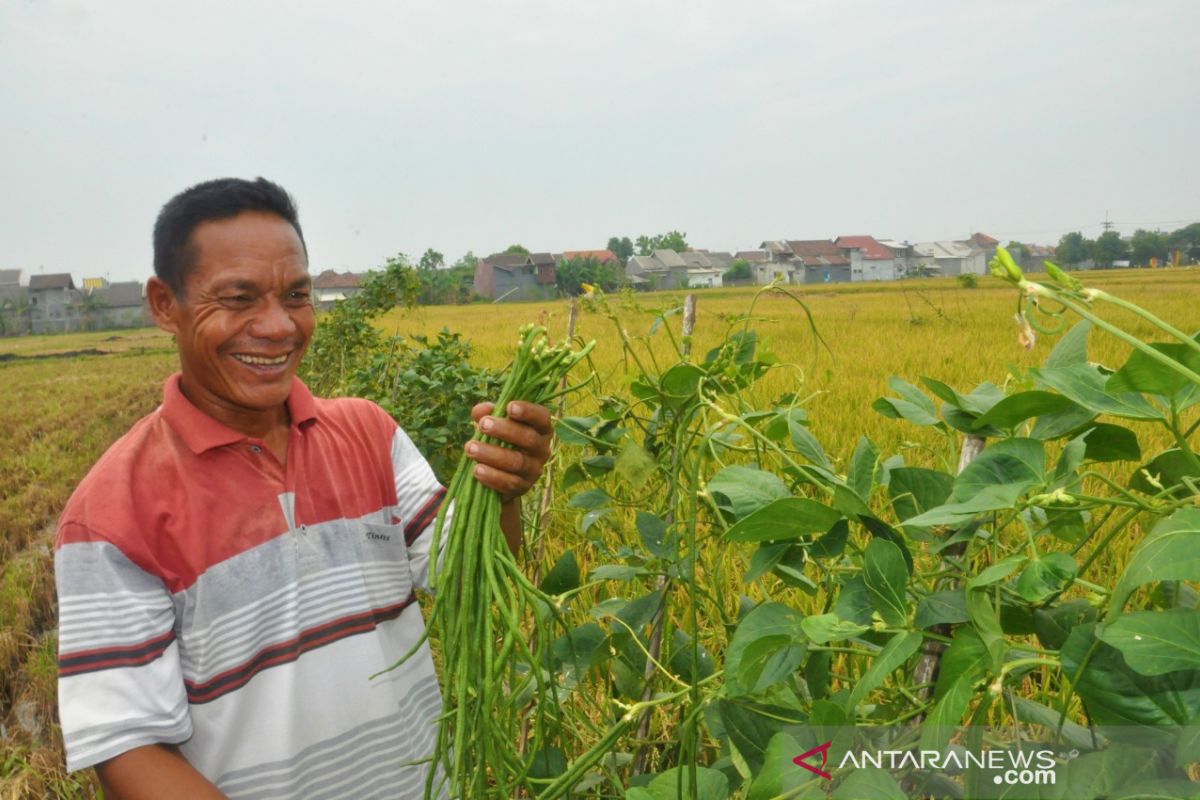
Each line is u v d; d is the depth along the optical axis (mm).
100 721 1406
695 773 1280
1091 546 3578
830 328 21062
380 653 1773
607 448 2176
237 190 1557
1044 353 13914
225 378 1568
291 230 1609
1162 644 850
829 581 1537
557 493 4691
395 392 6008
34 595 6469
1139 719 935
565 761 1767
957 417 1380
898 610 1077
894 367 12523
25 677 5191
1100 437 1190
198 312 1534
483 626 1416
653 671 1885
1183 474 1149
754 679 1188
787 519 1195
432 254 80562
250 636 1608
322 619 1700
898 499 1353
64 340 59188
